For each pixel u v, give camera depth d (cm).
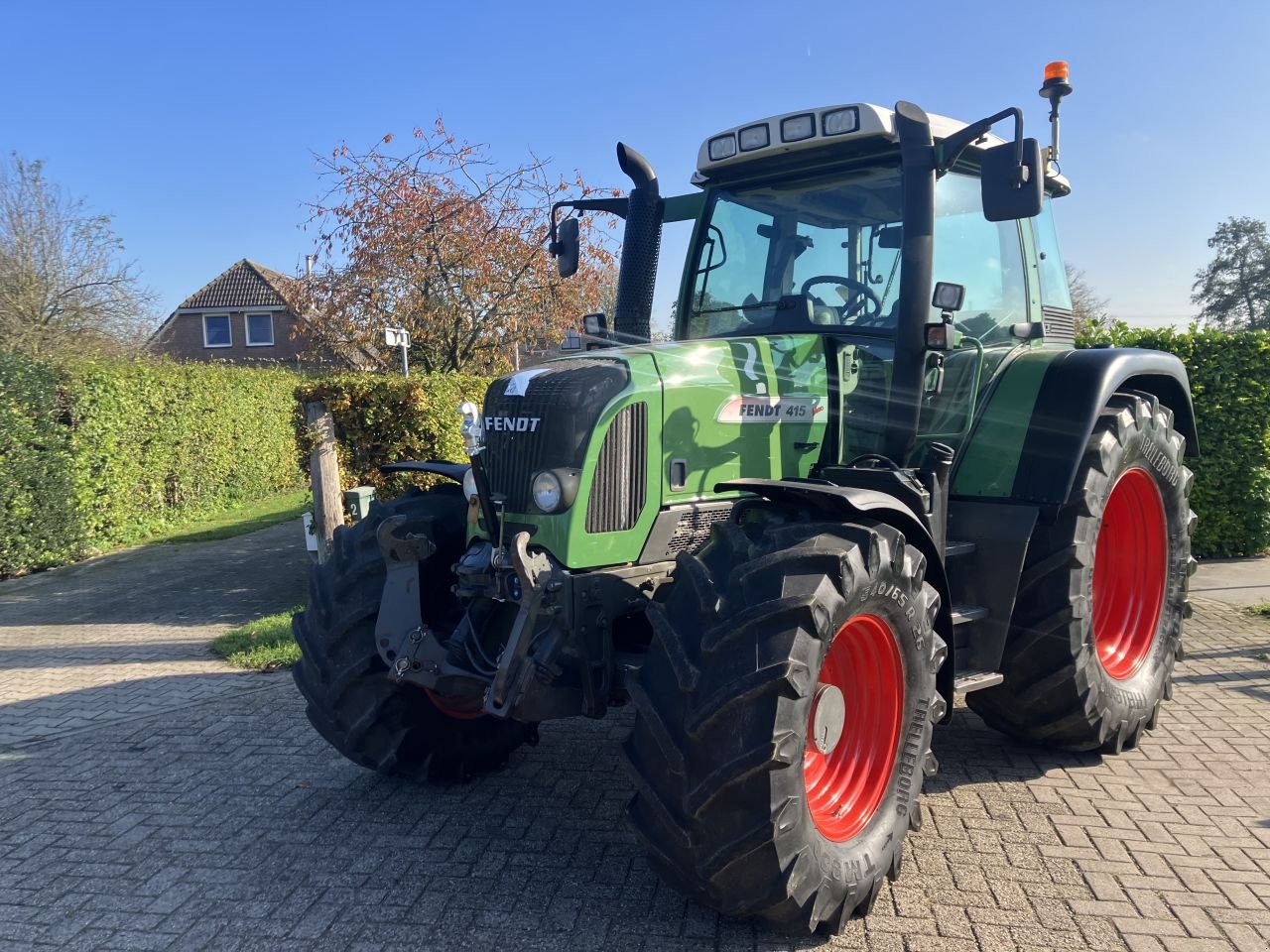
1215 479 823
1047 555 397
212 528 1316
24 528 1024
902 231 376
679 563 305
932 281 397
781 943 292
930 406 400
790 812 269
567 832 372
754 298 432
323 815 394
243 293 3553
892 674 320
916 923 300
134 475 1230
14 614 845
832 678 321
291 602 834
